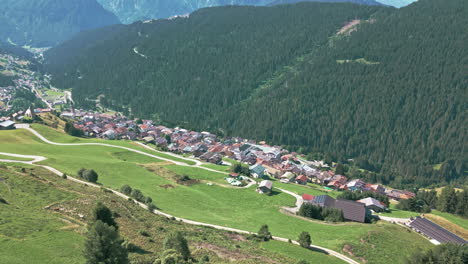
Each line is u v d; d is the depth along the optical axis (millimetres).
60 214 67375
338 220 106250
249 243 77000
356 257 78938
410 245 87938
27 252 50156
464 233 109750
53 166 125812
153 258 56281
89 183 106062
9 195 72812
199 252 63531
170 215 92500
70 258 50562
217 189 133500
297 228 96875
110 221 60312
